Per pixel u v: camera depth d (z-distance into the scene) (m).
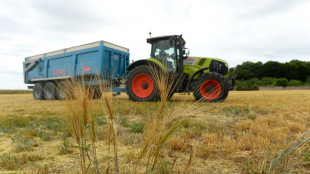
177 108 1.10
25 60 15.14
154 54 8.52
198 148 2.25
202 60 8.35
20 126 4.02
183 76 7.79
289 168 1.73
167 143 2.43
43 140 2.93
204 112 1.13
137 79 8.50
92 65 10.29
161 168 1.64
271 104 6.99
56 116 4.92
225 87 7.29
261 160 1.89
